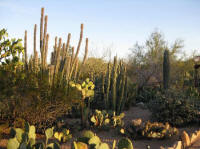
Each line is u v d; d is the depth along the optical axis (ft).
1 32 14.01
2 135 13.98
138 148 14.11
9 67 13.55
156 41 59.52
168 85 41.96
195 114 20.02
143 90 36.91
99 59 37.27
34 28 17.24
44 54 17.17
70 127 17.16
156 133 15.99
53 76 16.28
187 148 7.86
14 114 14.33
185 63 58.39
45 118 15.33
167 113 20.06
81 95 17.66
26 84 13.91
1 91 12.57
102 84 25.20
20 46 14.55
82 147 9.00
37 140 14.53
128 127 17.19
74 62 19.19
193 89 28.37
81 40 19.07
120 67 24.48
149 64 51.93
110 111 20.06
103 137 16.29
